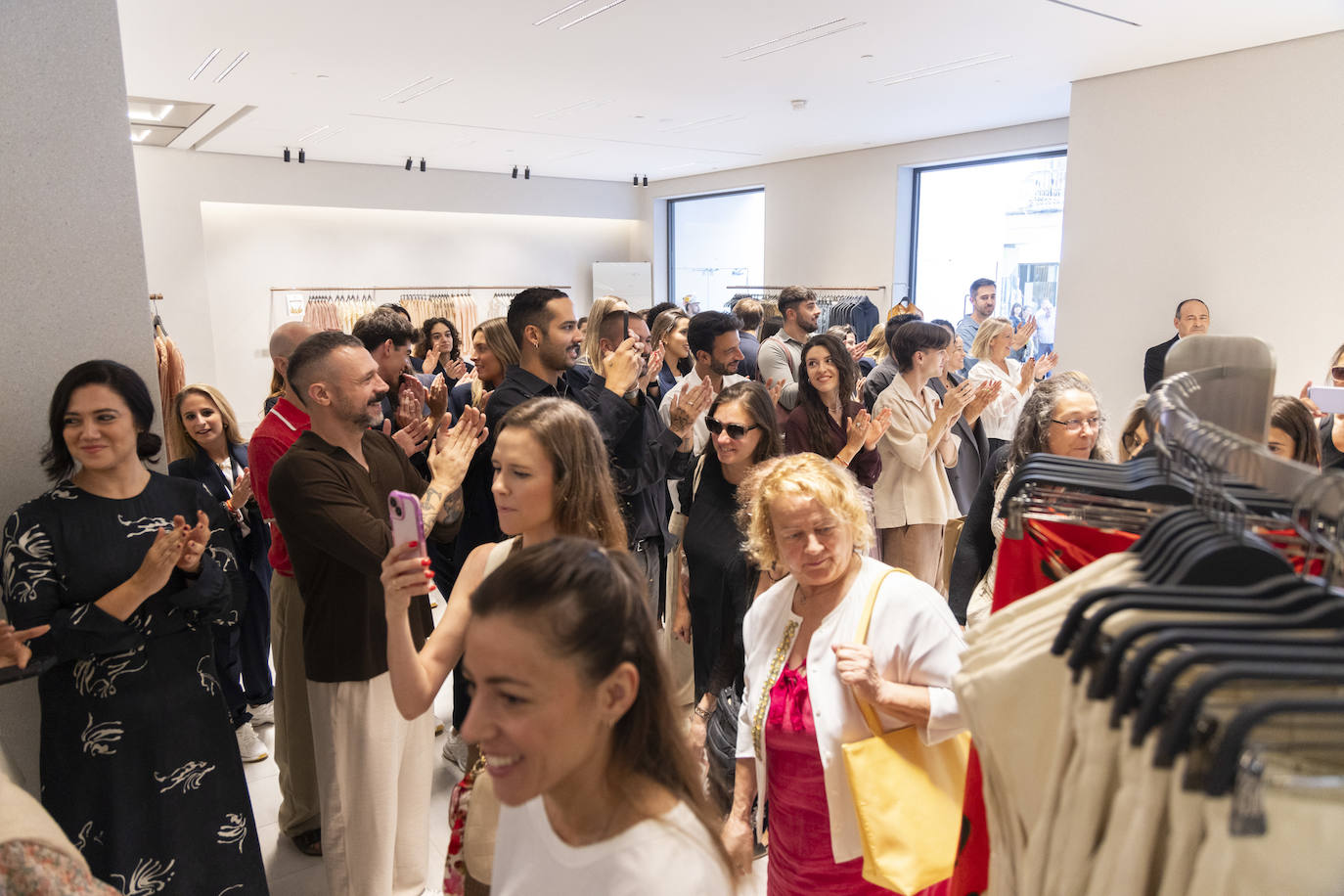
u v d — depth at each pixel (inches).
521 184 455.8
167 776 74.0
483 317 466.0
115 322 86.0
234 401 399.2
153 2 170.6
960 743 59.6
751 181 423.5
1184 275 231.1
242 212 392.5
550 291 109.2
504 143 351.6
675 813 35.3
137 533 73.4
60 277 82.9
